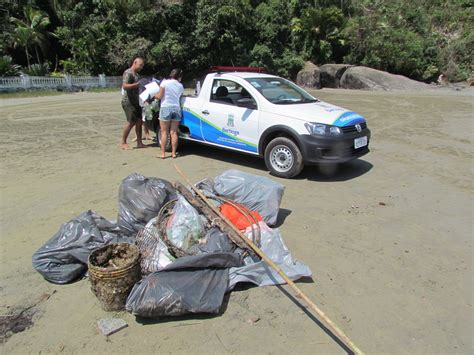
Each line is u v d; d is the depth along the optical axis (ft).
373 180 20.75
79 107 51.80
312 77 90.63
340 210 16.62
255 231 12.13
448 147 28.27
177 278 9.70
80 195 18.06
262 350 8.69
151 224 12.12
